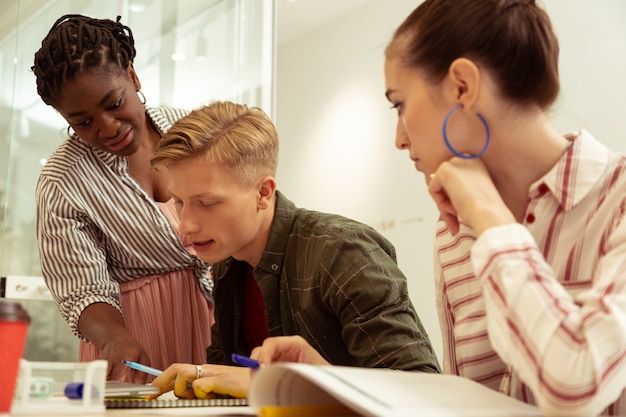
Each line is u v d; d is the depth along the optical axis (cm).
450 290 104
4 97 222
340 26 433
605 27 301
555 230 87
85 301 147
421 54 86
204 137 123
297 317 127
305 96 455
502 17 85
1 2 228
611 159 87
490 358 97
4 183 221
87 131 149
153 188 165
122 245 155
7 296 215
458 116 84
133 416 75
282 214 131
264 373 69
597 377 67
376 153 399
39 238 154
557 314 70
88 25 149
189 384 106
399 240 379
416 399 68
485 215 77
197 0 244
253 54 249
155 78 234
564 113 115
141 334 156
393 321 115
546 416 69
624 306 71
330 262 121
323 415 69
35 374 85
